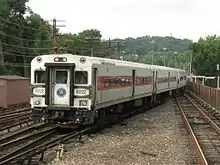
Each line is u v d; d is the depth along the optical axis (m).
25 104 35.53
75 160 13.32
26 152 13.73
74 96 18.73
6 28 75.81
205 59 88.06
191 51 91.06
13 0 78.38
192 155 14.59
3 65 70.88
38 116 19.19
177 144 16.95
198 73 88.69
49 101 18.91
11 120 23.02
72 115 18.84
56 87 18.94
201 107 38.56
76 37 95.62
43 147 14.86
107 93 21.34
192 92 62.50
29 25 83.06
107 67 21.23
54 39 51.72
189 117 28.55
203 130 22.09
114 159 13.61
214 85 70.88
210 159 14.28
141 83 29.97
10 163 12.32
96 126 20.41
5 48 75.81
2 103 32.16
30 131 19.72
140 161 13.37
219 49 87.50
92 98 18.91
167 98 48.12
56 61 18.81
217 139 18.92
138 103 30.28
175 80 50.66
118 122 24.42
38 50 85.00
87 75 18.67
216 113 30.20
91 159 13.53
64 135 18.12
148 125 23.34
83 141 17.03
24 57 80.00
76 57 18.78
